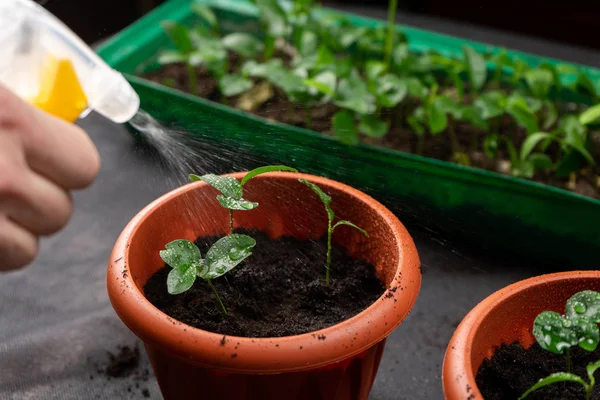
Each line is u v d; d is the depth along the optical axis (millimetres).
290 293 604
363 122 807
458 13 1235
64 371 669
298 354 521
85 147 471
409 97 914
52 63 498
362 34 934
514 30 1214
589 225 731
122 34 979
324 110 927
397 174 759
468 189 749
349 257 629
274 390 544
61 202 469
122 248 572
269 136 742
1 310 719
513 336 563
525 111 791
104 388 658
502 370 546
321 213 631
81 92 510
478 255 777
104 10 927
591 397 540
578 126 779
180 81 992
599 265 752
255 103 941
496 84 912
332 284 603
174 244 553
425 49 969
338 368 549
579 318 521
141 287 587
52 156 459
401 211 783
